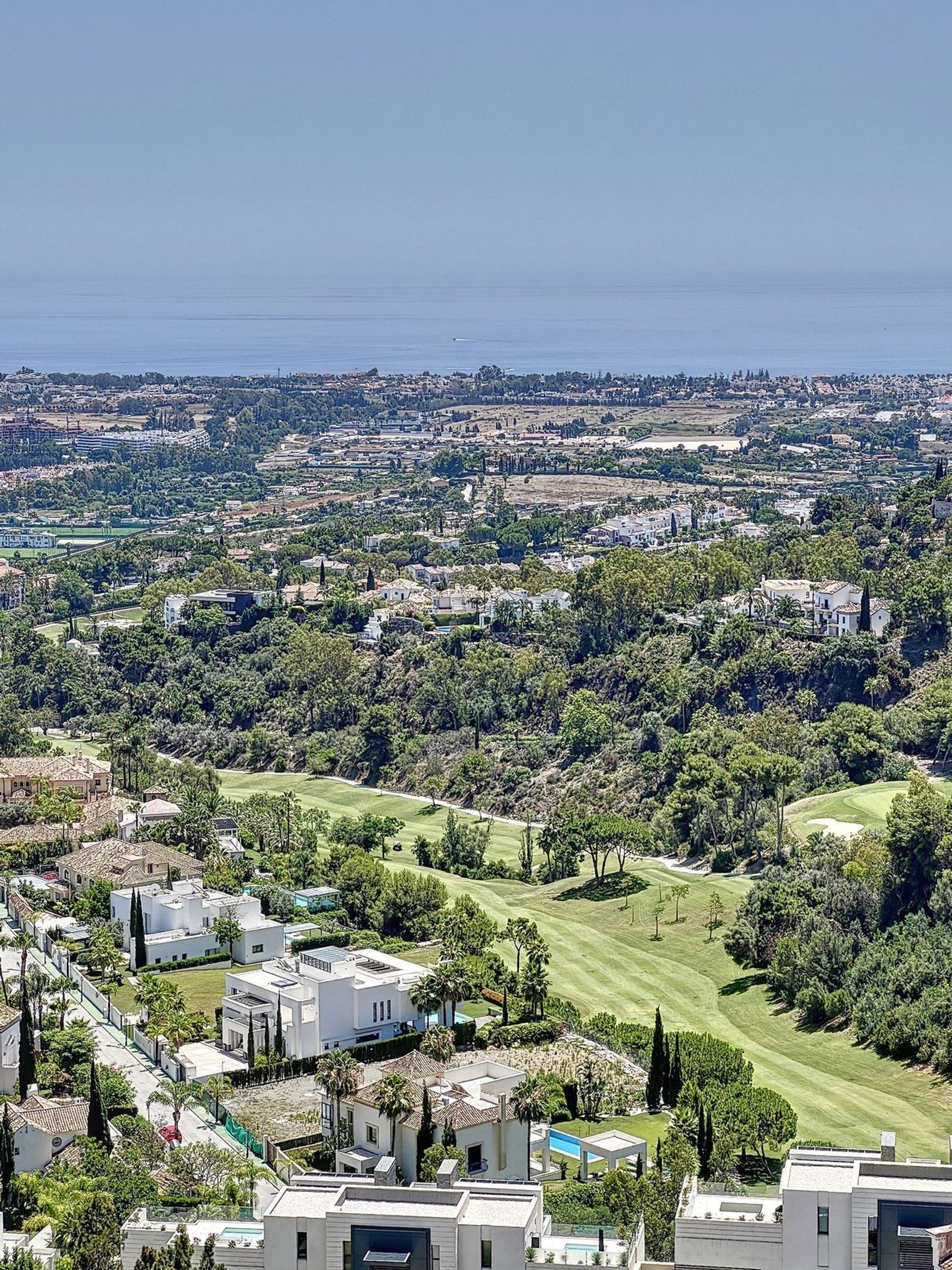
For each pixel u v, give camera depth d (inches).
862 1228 4562.0
